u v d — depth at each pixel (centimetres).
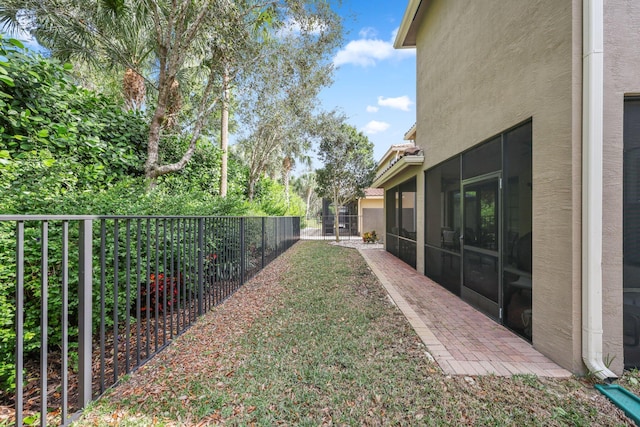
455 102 551
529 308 353
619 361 273
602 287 273
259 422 214
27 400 267
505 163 401
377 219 2117
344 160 1627
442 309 471
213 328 386
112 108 661
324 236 2056
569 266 284
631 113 280
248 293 555
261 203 1382
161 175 710
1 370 262
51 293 303
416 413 224
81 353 225
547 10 310
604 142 272
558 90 295
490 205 441
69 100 535
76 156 500
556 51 297
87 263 229
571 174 281
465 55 508
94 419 213
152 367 288
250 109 1027
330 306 475
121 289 380
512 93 373
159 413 222
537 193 327
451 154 566
